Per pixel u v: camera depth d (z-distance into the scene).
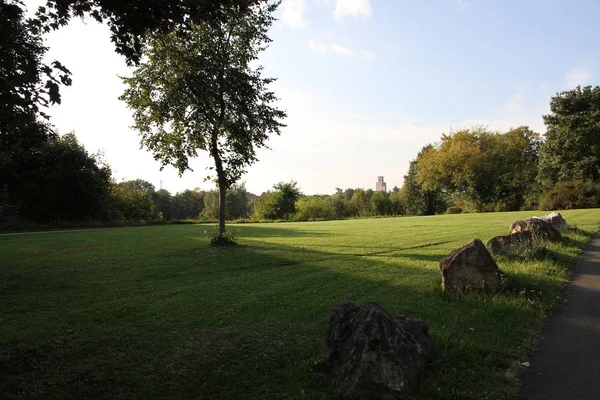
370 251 15.06
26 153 34.88
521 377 4.56
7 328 6.61
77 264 12.86
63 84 5.10
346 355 4.26
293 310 7.46
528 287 8.09
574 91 48.25
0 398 4.38
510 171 56.56
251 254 14.57
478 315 6.63
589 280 9.12
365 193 84.81
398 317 5.15
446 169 60.41
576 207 40.69
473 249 7.99
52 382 4.77
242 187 98.75
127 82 14.68
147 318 7.14
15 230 31.80
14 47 4.84
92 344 5.90
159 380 4.80
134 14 5.22
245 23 14.84
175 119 15.20
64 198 37.75
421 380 4.21
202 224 41.06
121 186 52.34
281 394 4.38
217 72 14.66
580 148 46.97
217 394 4.48
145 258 13.98
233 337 6.11
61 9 5.26
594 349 5.32
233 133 15.40
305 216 56.38
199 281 10.26
